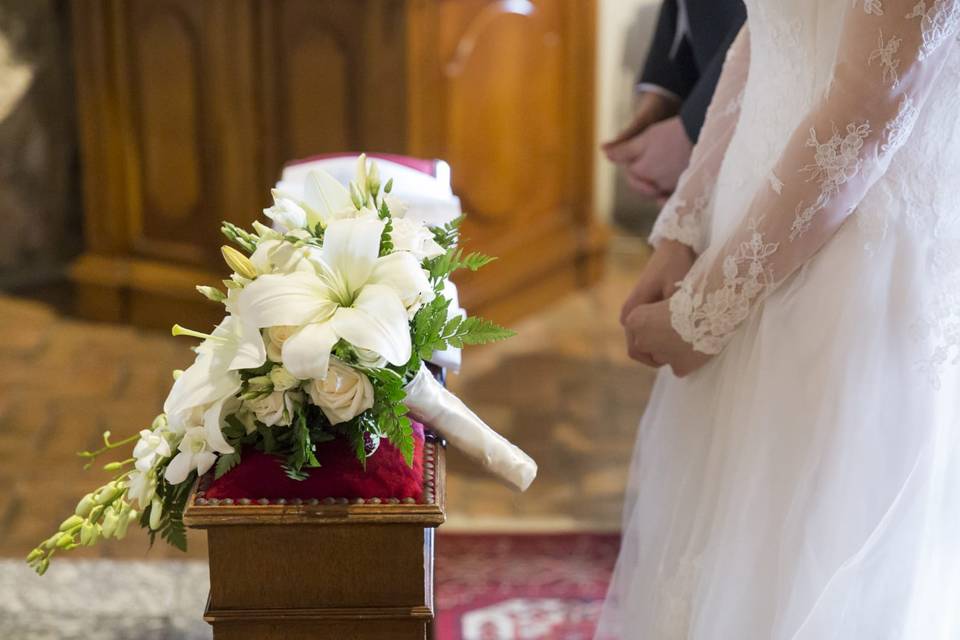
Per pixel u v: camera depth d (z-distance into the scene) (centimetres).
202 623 282
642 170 255
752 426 171
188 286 454
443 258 146
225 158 436
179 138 443
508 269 464
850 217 165
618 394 420
